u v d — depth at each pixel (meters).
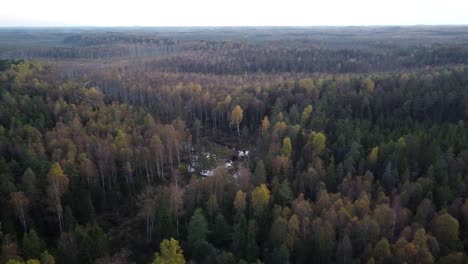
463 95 109.19
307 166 83.31
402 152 82.06
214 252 57.66
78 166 81.69
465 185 69.69
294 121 110.19
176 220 69.12
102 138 97.62
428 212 63.56
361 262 54.75
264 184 70.94
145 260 65.06
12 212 68.06
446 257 51.41
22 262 48.75
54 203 71.31
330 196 69.94
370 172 76.50
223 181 76.88
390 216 60.31
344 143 90.25
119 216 79.56
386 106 114.88
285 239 58.56
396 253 53.03
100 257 59.12
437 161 75.81
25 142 91.56
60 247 57.94
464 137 86.56
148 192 84.00
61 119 108.00
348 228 58.84
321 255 56.12
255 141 118.50
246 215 69.94
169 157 100.88
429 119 107.75
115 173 87.56
